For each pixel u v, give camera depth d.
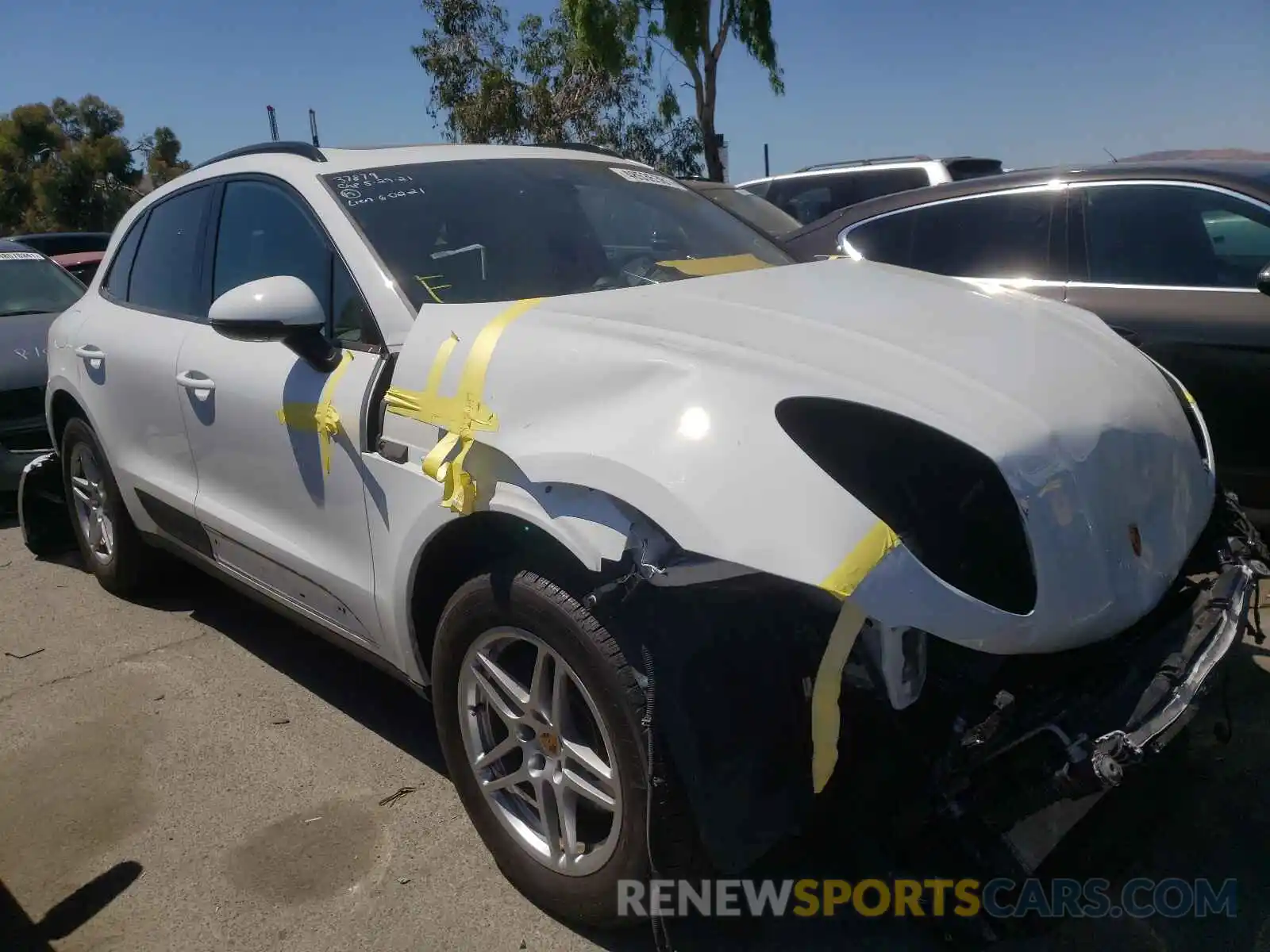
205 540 3.81
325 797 3.16
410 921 2.62
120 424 4.17
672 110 17.58
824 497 2.03
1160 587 2.31
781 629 2.25
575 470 2.21
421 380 2.65
